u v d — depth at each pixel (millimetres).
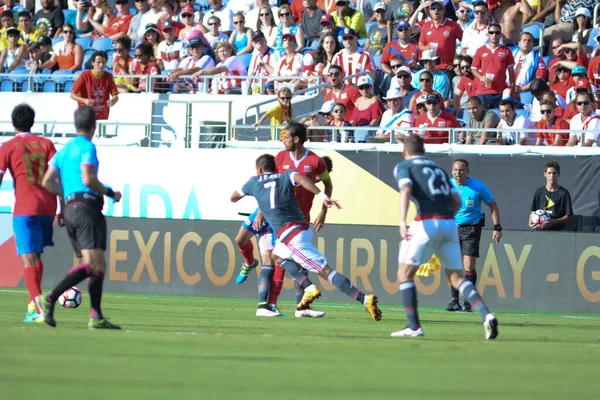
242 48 74375
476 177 54469
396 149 55031
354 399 16141
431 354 23875
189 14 76250
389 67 68125
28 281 31562
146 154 58719
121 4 82438
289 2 82000
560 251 48500
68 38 75688
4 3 86500
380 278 50781
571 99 62000
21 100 70688
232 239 53094
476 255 46656
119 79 70250
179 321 34719
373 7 78500
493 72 62969
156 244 54188
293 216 35625
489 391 17453
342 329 32469
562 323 40500
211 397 15906
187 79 68875
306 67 68688
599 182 52531
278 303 50344
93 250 28312
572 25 70625
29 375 18078
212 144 61594
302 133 38281
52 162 28703
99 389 16578
